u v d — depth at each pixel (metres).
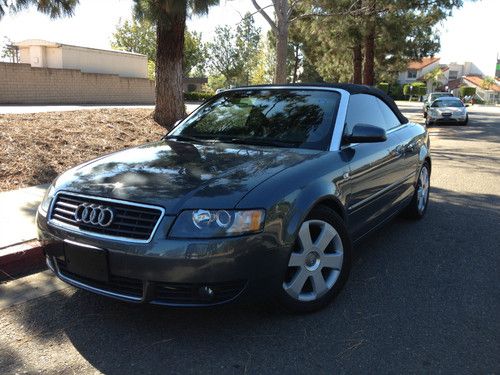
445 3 18.86
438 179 8.93
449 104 25.08
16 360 3.02
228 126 4.55
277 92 4.78
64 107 20.81
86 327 3.41
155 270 2.92
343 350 3.09
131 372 2.87
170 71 12.33
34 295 3.94
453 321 3.47
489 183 8.54
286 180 3.27
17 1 9.55
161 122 12.45
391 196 4.89
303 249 3.38
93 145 9.11
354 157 4.03
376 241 5.26
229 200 2.99
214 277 2.91
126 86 31.45
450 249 5.01
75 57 29.89
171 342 3.19
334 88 4.55
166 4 9.54
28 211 5.70
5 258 4.31
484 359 3.00
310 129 4.15
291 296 3.37
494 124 25.22
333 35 19.30
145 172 3.43
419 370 2.88
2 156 7.65
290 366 2.92
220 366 2.92
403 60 31.00
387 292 3.95
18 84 25.16
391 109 5.51
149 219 2.99
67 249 3.22
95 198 3.19
